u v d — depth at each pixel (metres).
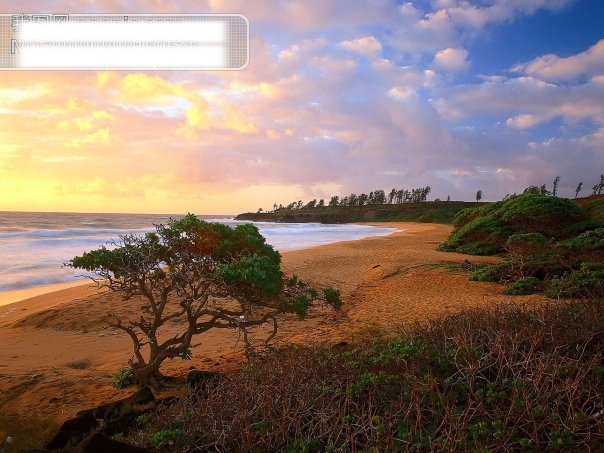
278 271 6.93
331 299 7.90
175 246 7.09
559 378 4.10
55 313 12.64
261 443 3.84
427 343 5.47
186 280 7.00
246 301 7.13
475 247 26.75
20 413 6.25
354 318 11.51
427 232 56.53
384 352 5.72
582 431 3.57
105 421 5.28
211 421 4.08
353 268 21.47
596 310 5.97
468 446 3.51
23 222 69.38
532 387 4.04
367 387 4.50
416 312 11.60
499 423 3.65
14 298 15.86
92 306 13.30
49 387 7.30
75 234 42.62
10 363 8.84
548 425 3.70
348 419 3.81
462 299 13.08
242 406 4.00
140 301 13.77
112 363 8.93
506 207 27.69
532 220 25.23
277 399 4.17
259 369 5.41
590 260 15.20
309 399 4.14
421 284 16.39
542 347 4.79
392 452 3.44
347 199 168.00
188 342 7.34
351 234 54.19
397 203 151.50
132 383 7.19
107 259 6.76
